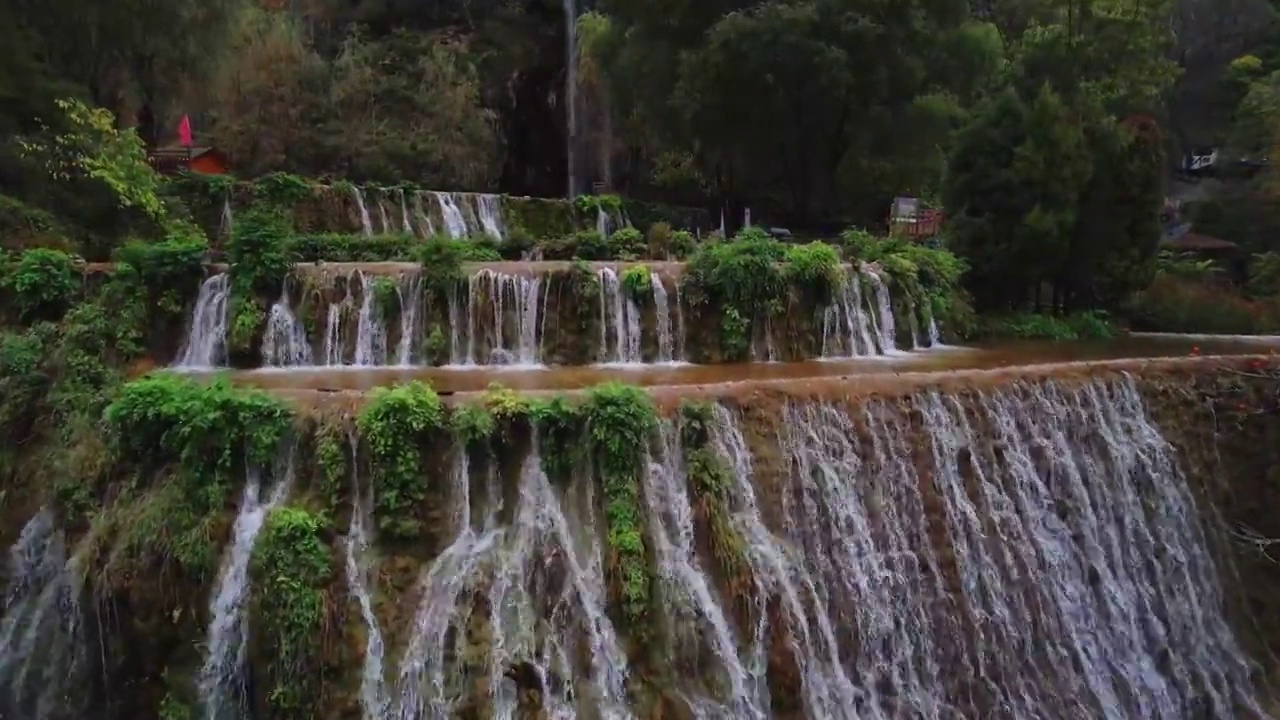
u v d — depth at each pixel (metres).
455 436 13.48
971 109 30.12
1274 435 19.19
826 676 14.05
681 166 41.28
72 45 26.20
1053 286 28.19
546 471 13.61
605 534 13.34
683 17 35.50
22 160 22.11
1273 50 49.94
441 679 12.44
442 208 31.69
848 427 15.70
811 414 15.50
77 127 23.38
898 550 15.39
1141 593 17.28
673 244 26.16
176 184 27.25
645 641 12.98
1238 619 17.94
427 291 19.55
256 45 37.19
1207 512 18.42
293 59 37.75
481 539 13.22
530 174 46.31
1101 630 16.61
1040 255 26.36
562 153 46.28
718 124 35.09
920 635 15.09
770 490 14.70
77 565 13.19
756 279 20.66
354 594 12.64
